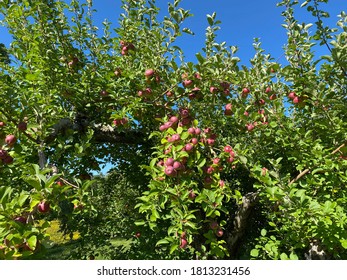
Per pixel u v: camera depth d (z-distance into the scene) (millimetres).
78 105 4234
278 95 4352
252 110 4160
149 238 4672
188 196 2703
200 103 3713
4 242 1742
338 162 3066
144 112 3982
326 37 3549
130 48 4266
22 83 3580
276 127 3951
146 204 2689
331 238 2764
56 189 1999
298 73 3629
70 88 3971
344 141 3398
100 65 4734
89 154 4469
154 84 3637
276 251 3094
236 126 3947
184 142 2885
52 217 4312
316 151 3082
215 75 3348
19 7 3703
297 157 3484
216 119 4168
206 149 3297
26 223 1840
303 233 3096
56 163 3723
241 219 4562
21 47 3947
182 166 2721
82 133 4203
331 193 3430
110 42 4770
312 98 3504
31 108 2967
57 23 4316
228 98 3734
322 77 3652
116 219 5797
